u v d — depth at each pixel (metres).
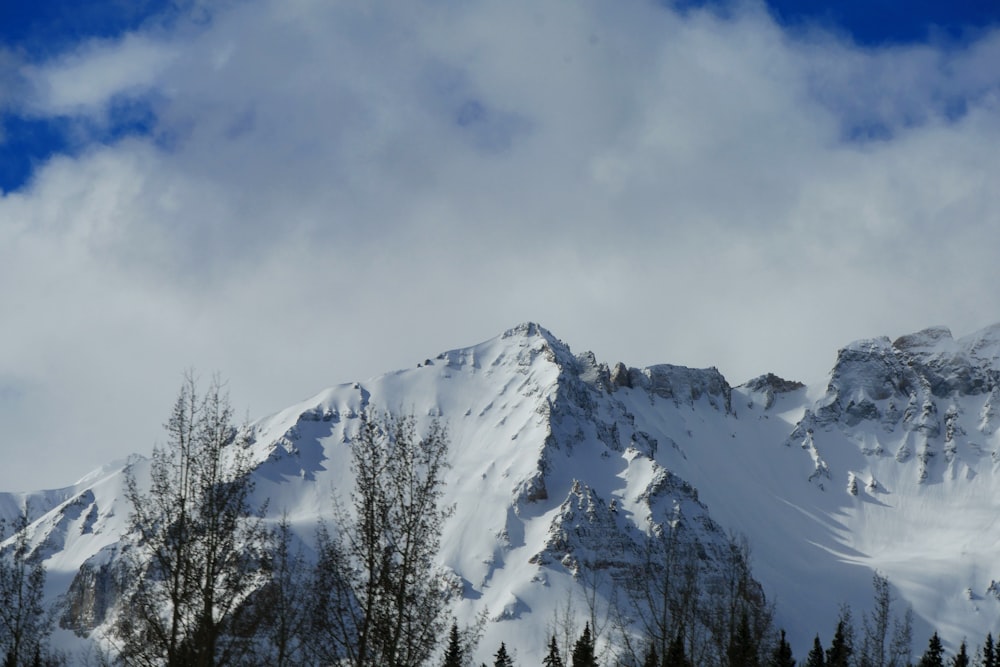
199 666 83.06
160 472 87.38
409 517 89.06
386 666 85.62
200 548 85.69
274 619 87.12
